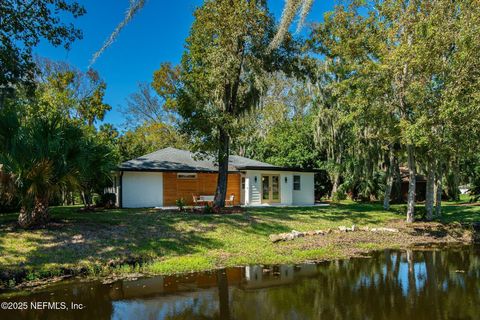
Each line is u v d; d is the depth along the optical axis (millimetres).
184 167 20188
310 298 6629
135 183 19188
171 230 11516
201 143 15180
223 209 16516
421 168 19250
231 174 22156
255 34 14797
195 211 16109
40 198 10430
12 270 7512
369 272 8625
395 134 14250
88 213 14703
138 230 11125
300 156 27766
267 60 15828
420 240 13141
